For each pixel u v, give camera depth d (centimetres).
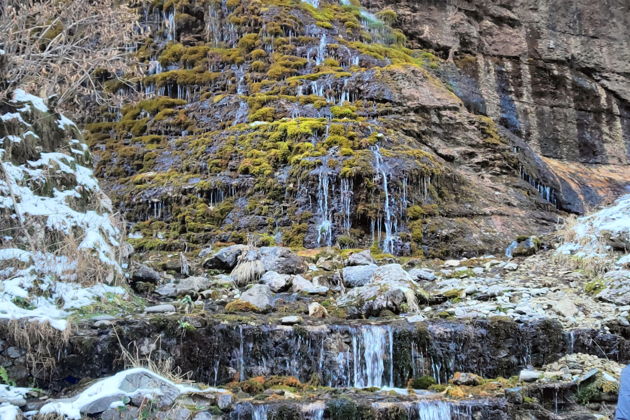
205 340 491
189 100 1073
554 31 1512
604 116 1520
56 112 625
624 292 613
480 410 453
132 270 639
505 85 1438
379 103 1015
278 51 1107
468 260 769
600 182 1309
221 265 714
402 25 1380
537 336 546
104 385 426
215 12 1163
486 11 1470
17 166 561
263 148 902
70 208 576
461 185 929
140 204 876
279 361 506
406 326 534
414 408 445
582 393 492
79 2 716
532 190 1023
